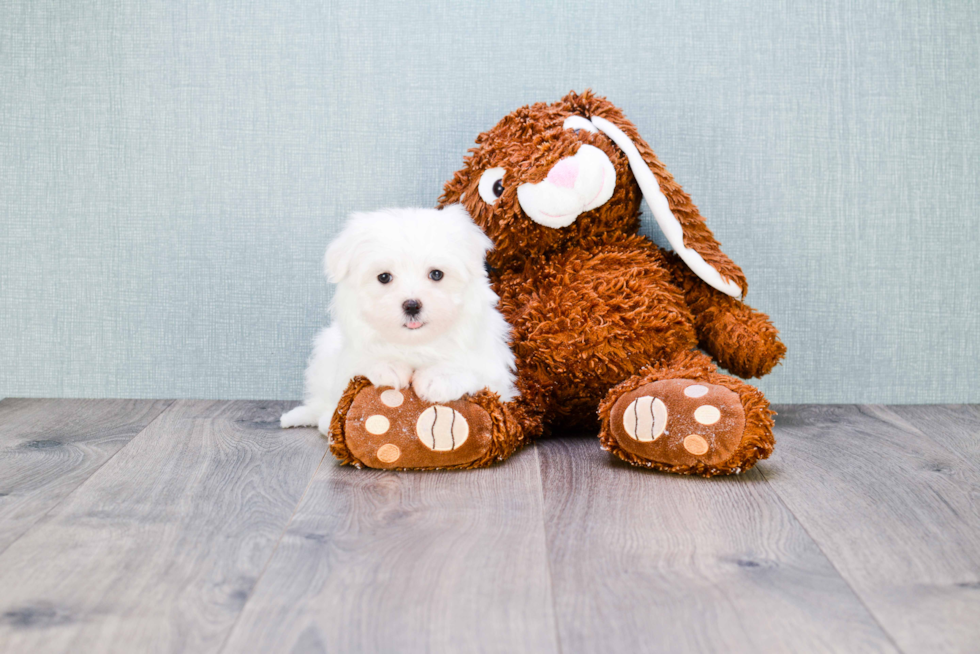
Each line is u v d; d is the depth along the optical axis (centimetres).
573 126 147
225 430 153
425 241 123
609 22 170
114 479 123
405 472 127
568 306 142
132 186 174
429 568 91
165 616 80
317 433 151
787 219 174
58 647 75
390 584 87
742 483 122
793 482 123
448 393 125
